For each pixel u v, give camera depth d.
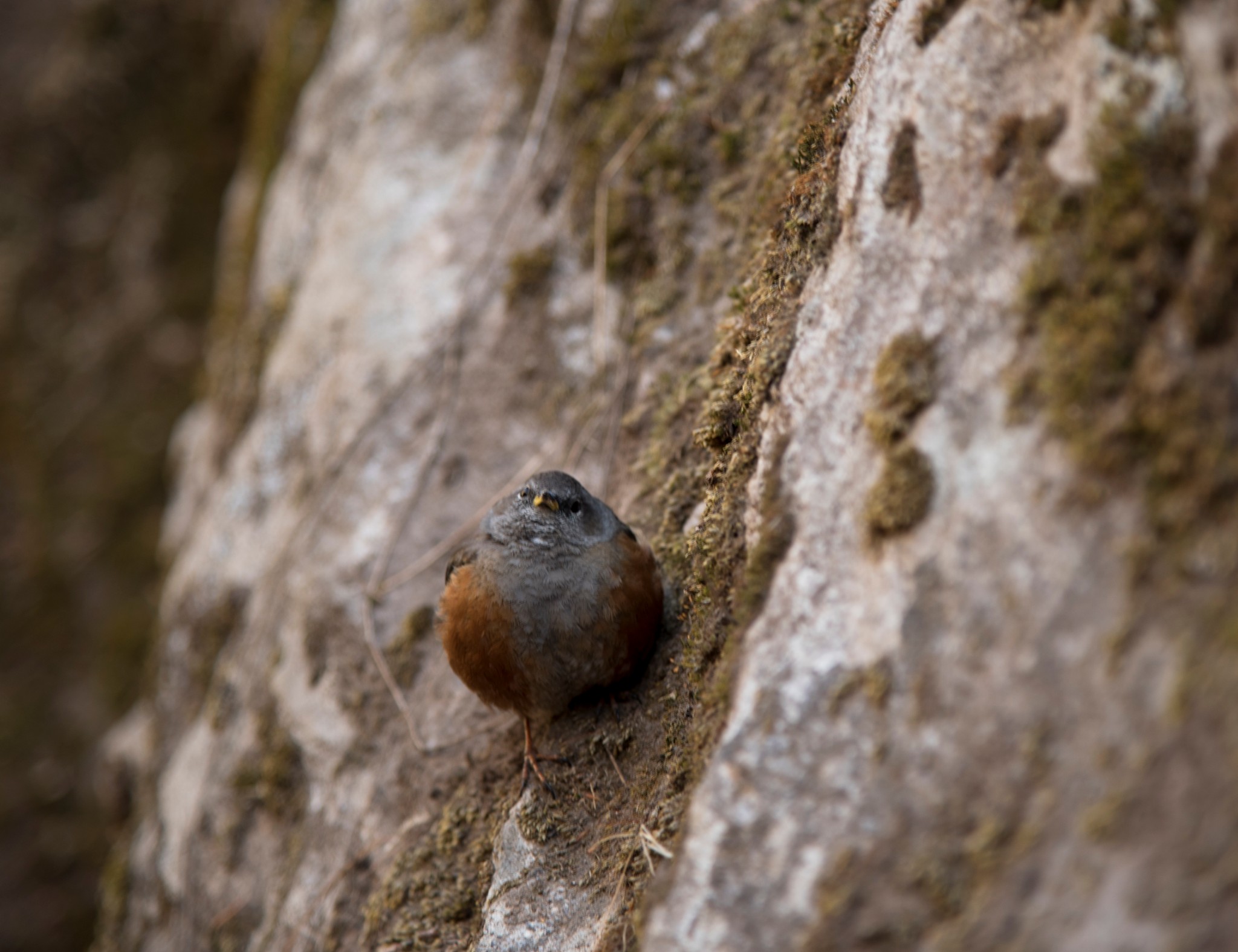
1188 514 3.84
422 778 8.00
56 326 20.33
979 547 4.32
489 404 9.30
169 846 10.43
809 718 4.63
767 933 4.40
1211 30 4.18
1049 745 3.98
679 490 7.53
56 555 19.22
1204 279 3.97
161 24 20.50
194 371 19.59
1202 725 3.67
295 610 9.62
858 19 7.19
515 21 10.49
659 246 8.76
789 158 7.51
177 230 20.19
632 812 6.38
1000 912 3.95
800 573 5.00
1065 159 4.44
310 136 12.62
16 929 17.30
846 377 5.10
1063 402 4.20
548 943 6.25
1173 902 3.62
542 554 6.86
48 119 20.62
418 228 10.33
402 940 7.19
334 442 9.95
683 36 9.23
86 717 18.33
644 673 7.14
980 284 4.61
